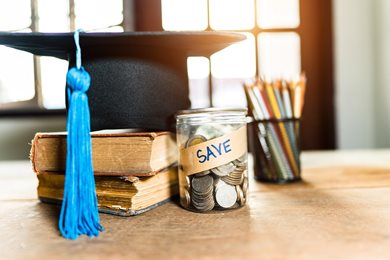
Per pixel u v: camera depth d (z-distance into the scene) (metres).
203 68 1.63
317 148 1.71
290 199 0.51
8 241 0.35
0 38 0.43
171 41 0.48
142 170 0.43
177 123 0.46
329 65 1.67
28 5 1.55
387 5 1.54
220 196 0.44
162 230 0.38
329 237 0.34
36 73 1.57
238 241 0.33
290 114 0.64
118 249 0.32
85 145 0.37
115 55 0.48
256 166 0.66
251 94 0.64
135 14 1.60
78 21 1.58
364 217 0.41
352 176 0.69
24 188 0.67
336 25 1.69
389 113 1.56
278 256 0.30
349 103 1.71
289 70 1.68
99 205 0.45
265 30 1.65
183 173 0.45
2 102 1.58
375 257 0.29
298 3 1.66
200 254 0.30
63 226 0.39
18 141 1.56
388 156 1.05
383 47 1.60
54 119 1.57
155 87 0.50
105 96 0.48
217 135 0.43
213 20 1.64
